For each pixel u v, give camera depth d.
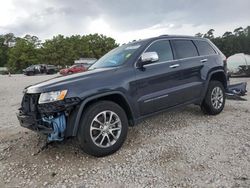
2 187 3.48
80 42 77.12
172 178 3.45
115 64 4.76
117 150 4.30
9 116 7.27
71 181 3.53
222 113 6.30
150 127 5.41
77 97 3.89
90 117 3.96
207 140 4.64
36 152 4.45
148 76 4.69
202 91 5.71
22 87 16.44
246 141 4.50
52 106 3.81
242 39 47.94
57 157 4.22
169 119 5.88
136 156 4.13
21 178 3.69
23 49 70.75
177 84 5.18
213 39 48.62
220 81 6.41
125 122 4.33
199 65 5.63
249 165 3.66
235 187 3.16
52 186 3.44
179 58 5.34
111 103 4.20
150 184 3.35
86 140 3.94
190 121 5.73
